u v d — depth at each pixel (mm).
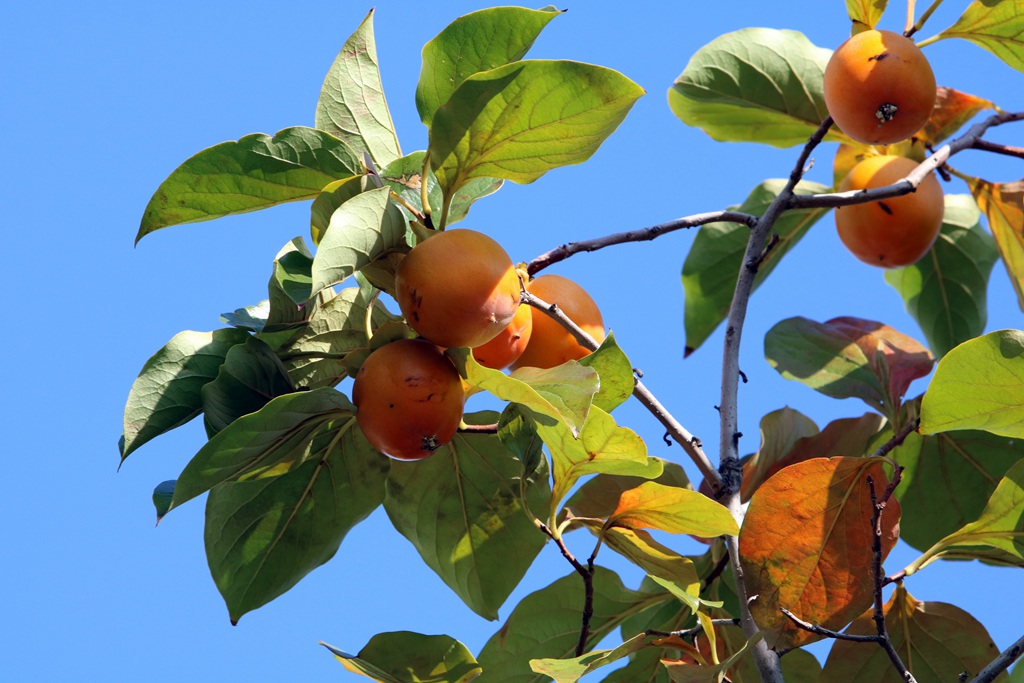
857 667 1604
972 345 1487
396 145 1545
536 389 1446
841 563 1525
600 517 1613
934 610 1602
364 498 1570
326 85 1540
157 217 1498
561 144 1473
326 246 1428
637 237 1592
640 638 1495
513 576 1579
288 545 1568
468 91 1450
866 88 1619
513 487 1565
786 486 1527
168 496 1491
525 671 1589
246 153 1479
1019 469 1520
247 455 1480
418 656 1553
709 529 1506
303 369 1545
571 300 1553
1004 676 1564
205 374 1520
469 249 1450
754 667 1609
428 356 1466
